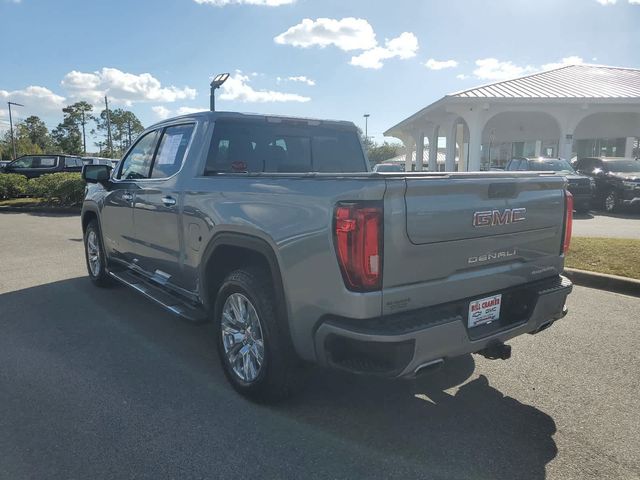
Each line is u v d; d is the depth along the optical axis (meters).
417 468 2.89
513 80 23.77
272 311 3.37
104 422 3.36
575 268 7.21
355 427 3.33
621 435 3.24
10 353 4.54
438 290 3.05
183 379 4.02
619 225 12.79
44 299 6.23
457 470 2.88
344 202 2.84
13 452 3.01
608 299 6.23
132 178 5.45
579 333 5.03
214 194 3.84
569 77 24.55
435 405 3.63
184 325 5.31
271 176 3.39
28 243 10.41
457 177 3.06
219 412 3.50
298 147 4.96
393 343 2.77
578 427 3.34
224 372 3.88
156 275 4.97
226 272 4.12
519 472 2.87
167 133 4.98
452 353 3.04
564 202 3.81
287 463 2.93
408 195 2.87
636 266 7.07
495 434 3.25
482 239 3.24
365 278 2.78
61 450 3.04
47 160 24.84
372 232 2.76
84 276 7.46
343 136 5.28
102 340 4.87
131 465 2.90
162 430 3.27
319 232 2.95
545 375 4.11
